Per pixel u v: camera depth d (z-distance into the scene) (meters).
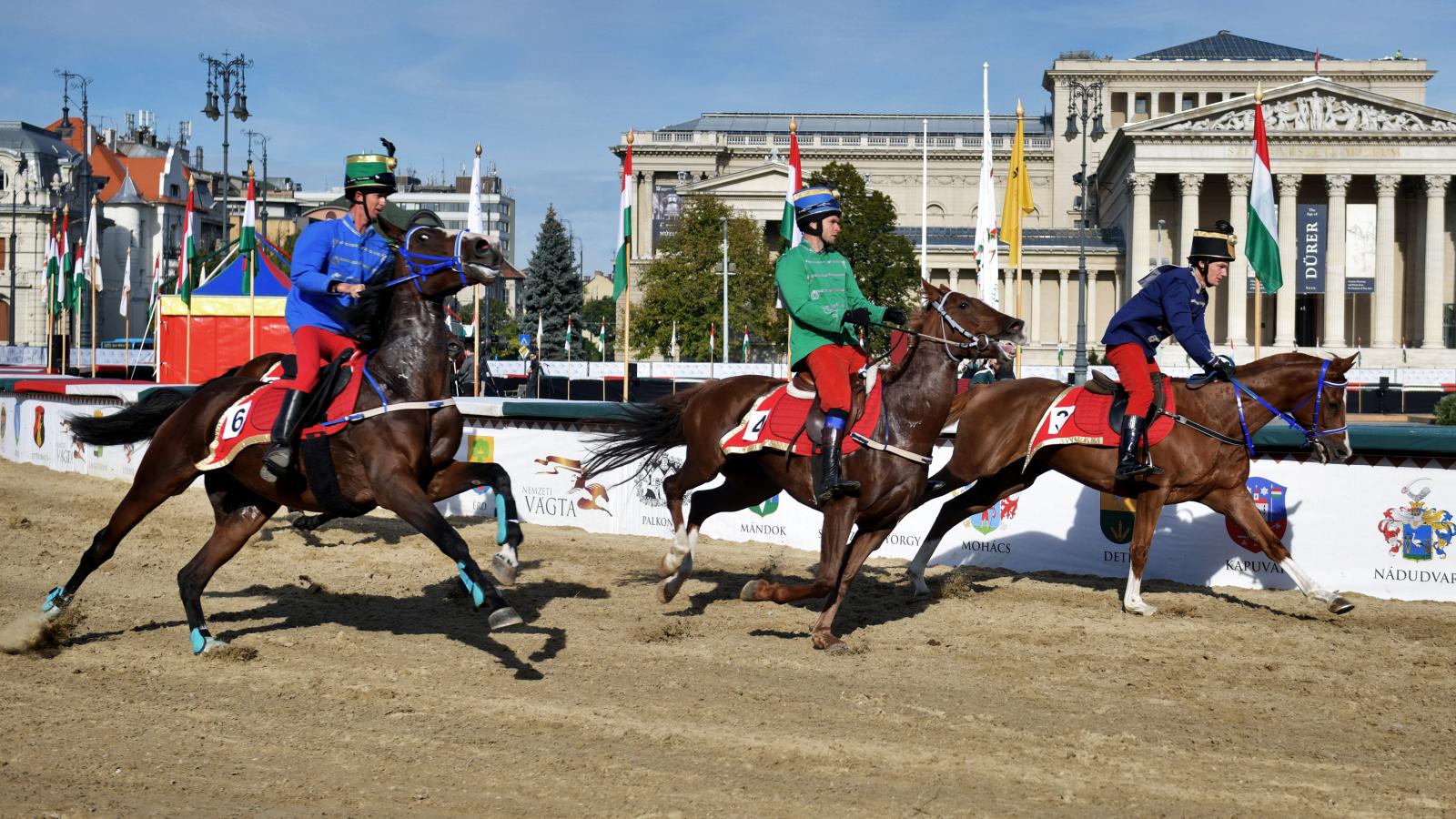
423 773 6.07
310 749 6.41
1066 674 8.20
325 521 10.41
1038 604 10.81
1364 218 79.44
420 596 10.68
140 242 96.31
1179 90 104.75
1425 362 78.06
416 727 6.79
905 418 8.51
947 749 6.52
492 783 5.93
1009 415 10.74
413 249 7.88
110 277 95.06
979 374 18.56
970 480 10.95
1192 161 80.19
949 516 11.12
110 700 7.29
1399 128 78.44
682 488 9.68
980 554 13.16
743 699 7.44
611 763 6.22
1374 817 5.65
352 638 8.95
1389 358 78.44
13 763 6.14
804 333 8.66
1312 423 10.18
